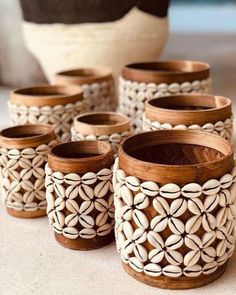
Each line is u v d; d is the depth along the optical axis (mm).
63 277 643
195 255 569
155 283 604
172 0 5215
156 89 922
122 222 599
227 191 571
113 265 667
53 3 1334
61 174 656
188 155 699
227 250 606
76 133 815
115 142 796
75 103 914
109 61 1395
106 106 1087
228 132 783
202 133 676
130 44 1365
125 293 604
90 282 630
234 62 2154
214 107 834
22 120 917
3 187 787
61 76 1060
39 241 733
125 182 580
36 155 754
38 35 1421
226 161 569
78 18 1332
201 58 2275
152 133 682
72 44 1378
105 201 676
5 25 1734
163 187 549
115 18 1320
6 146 752
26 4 1402
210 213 563
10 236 749
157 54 1461
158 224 559
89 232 684
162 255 572
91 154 744
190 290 602
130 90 965
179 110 778
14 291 617
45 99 889
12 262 680
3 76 1843
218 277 627
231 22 3955
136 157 679
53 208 685
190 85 917
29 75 1805
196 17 4387
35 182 769
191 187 544
